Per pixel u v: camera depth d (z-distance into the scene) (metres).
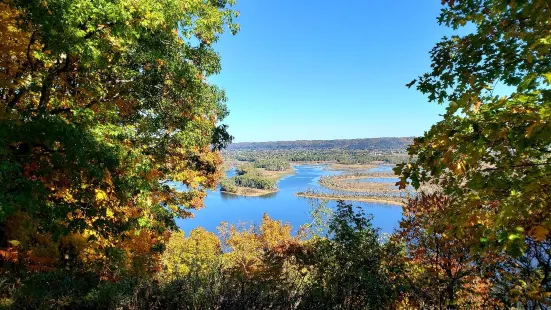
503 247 2.66
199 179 12.85
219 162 17.30
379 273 5.95
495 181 3.08
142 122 9.14
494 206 3.21
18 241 5.79
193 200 14.37
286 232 32.12
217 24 9.41
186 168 13.23
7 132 4.36
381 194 132.38
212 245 26.11
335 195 130.00
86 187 6.00
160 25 7.32
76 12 4.89
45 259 6.43
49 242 6.73
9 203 4.05
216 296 5.36
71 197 6.06
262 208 104.19
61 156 5.21
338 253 6.18
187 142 10.48
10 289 5.06
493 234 2.96
